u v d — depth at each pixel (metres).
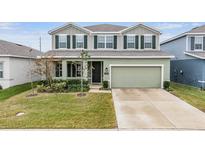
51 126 9.25
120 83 21.08
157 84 20.92
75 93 17.22
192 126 9.36
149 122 9.88
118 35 23.31
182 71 24.91
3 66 20.62
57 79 21.16
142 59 20.81
